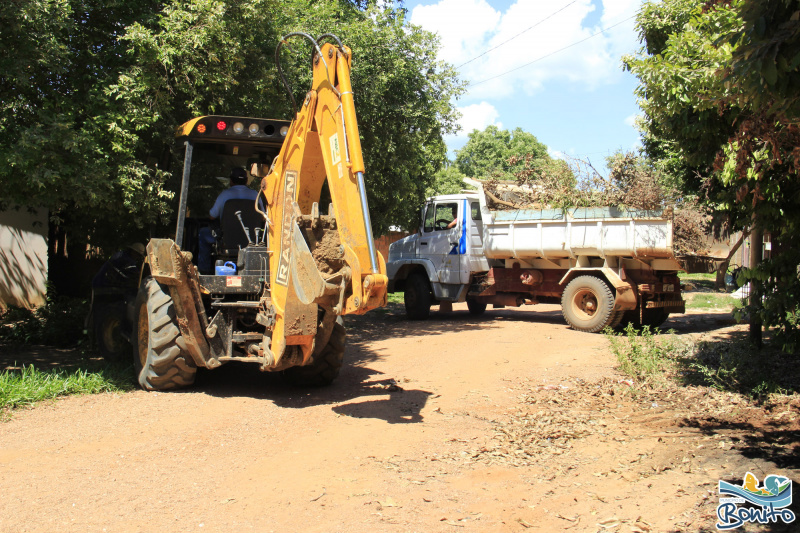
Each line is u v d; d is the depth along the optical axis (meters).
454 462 4.48
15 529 3.36
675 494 3.86
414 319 13.74
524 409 6.00
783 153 5.12
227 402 6.16
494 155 49.12
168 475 4.18
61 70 7.15
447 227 13.30
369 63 10.61
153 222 8.09
